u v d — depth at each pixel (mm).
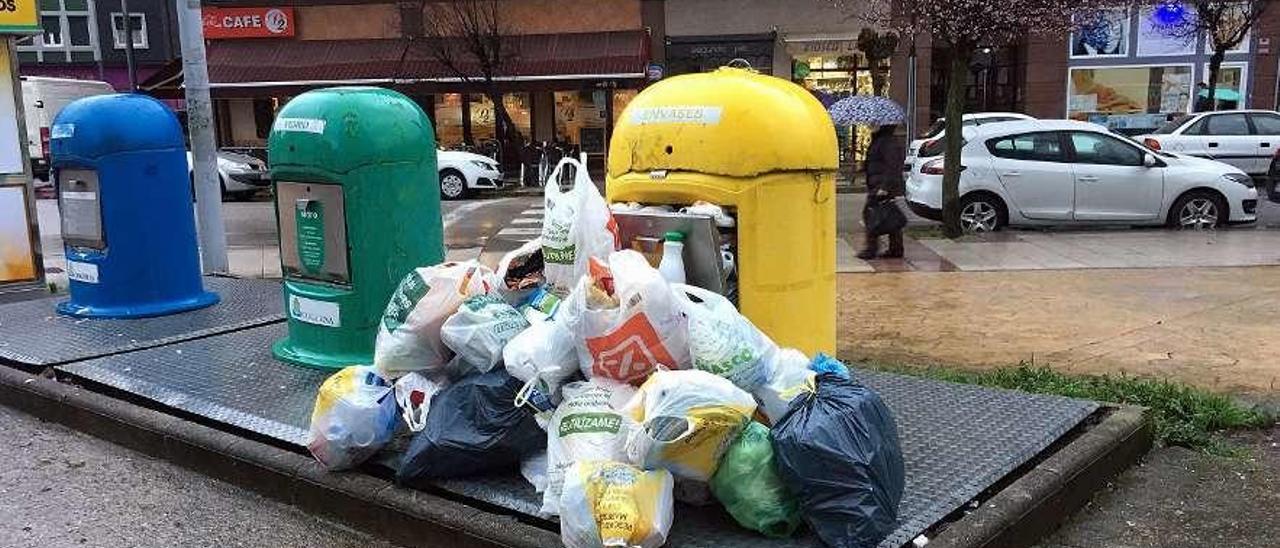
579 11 24516
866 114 10438
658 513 3035
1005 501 3418
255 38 25422
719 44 24297
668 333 3436
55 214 17062
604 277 3658
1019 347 6211
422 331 4020
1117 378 5289
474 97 25531
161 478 4379
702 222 4051
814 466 3051
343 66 24562
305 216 5270
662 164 4348
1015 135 12203
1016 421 4285
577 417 3357
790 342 4395
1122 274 8766
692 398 3117
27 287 8477
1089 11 11258
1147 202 12000
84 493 4219
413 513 3607
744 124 4160
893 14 15398
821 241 4547
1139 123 23625
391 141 5102
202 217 8758
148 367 5418
